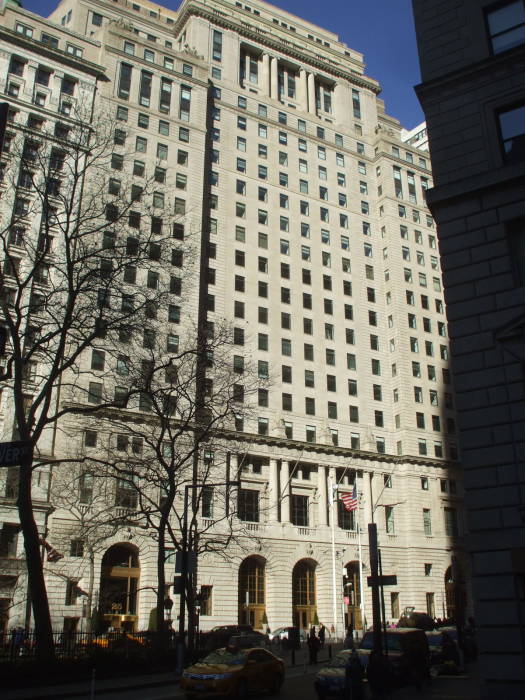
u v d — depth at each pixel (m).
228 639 38.09
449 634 32.91
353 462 68.88
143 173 65.50
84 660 24.97
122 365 54.31
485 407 18.88
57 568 48.31
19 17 65.56
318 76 90.50
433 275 83.69
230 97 79.81
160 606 31.02
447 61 23.42
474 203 21.05
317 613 61.50
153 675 26.91
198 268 64.75
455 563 60.19
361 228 82.25
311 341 71.75
